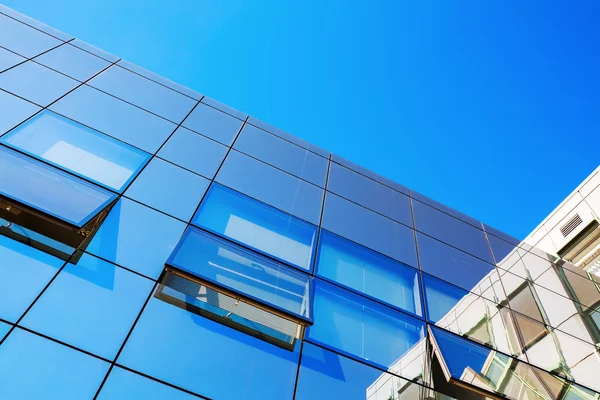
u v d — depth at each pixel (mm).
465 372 7965
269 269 8289
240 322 6883
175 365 5840
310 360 7023
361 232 11602
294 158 13219
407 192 15055
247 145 12391
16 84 9516
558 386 8883
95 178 8180
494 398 7703
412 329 8984
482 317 10445
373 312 8898
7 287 5570
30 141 8172
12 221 6355
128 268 6766
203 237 8156
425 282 10930
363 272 10078
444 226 14180
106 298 6137
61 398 4840
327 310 8234
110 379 5270
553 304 12227
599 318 12391
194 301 6805
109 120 10117
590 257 16891
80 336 5516
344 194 12883
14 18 11867
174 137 10812
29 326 5305
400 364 7875
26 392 4711
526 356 9547
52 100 9695
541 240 19500
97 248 6773
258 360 6527
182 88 13273
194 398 5602
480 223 15547
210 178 10141
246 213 9703
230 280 7375
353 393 6898
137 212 7922
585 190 18156
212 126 12266
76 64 11539
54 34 12289
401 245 12008
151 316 6246
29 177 7117
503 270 13141
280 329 7105
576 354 10344
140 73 12797
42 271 5980
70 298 5875
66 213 6605
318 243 10148
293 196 11391
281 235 9695
